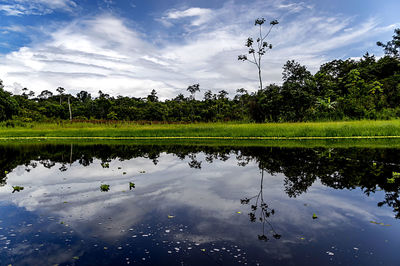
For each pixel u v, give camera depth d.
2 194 5.45
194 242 3.28
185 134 21.66
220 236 3.43
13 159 10.25
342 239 3.29
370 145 12.89
